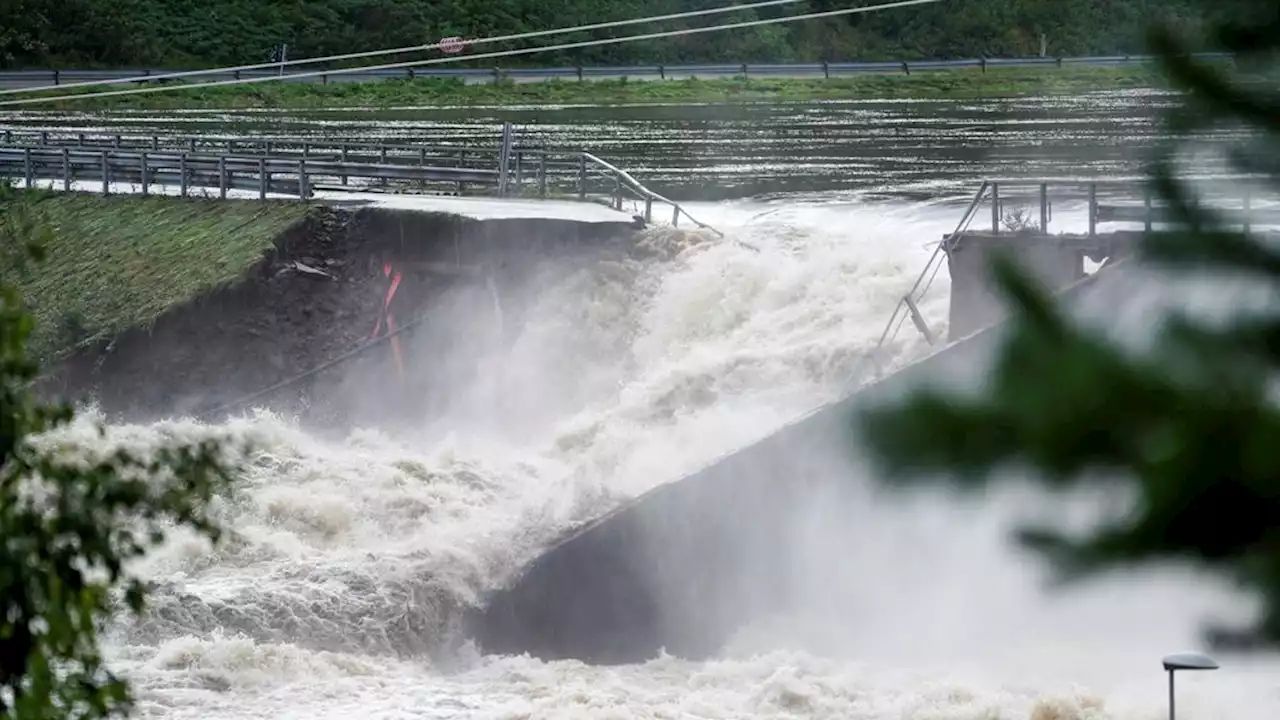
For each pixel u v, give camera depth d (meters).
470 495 72.00
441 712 49.69
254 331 91.94
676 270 86.50
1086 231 76.75
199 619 54.09
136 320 93.06
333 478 72.50
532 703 51.31
